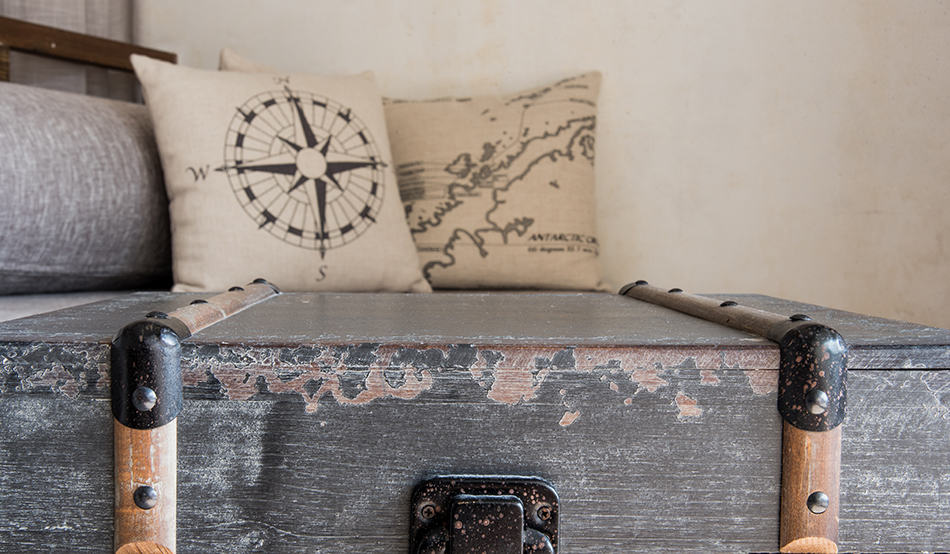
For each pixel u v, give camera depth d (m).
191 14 1.76
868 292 1.68
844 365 0.57
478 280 1.44
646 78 1.69
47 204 1.13
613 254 1.72
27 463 0.57
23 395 0.56
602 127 1.70
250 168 1.17
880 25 1.63
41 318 0.69
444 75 1.72
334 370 0.57
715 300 0.81
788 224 1.68
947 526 0.59
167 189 1.21
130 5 1.79
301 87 1.27
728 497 0.58
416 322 0.70
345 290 1.24
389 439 0.57
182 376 0.56
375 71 1.73
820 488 0.57
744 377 0.58
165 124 1.18
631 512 0.58
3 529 0.57
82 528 0.57
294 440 0.57
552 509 0.57
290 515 0.57
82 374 0.56
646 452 0.58
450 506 0.56
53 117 1.18
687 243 1.71
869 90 1.65
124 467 0.55
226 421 0.57
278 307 0.83
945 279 1.65
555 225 1.45
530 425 0.57
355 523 0.58
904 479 0.59
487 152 1.48
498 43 1.71
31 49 1.48
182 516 0.57
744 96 1.67
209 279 1.12
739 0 1.66
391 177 1.31
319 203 1.20
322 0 1.73
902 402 0.58
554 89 1.57
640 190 1.71
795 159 1.67
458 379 0.57
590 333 0.63
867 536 0.59
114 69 1.67
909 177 1.65
